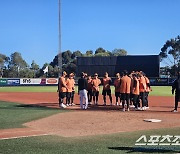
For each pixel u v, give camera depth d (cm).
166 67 8975
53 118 1309
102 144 838
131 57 6656
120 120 1262
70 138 921
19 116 1384
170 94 3212
